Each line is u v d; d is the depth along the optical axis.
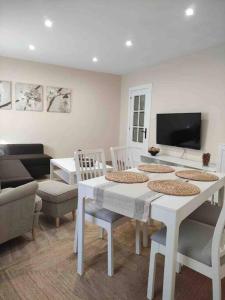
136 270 1.90
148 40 3.53
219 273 1.33
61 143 5.56
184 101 4.37
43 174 4.50
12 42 3.75
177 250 1.42
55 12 2.68
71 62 4.99
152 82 5.11
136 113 5.70
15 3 2.48
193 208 1.51
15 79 4.82
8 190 2.12
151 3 2.43
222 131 3.74
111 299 1.59
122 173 2.09
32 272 1.84
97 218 1.86
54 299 1.58
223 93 3.70
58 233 2.47
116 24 2.98
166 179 1.96
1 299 1.56
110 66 5.25
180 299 1.60
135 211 1.48
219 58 3.72
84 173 2.31
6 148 4.69
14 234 2.10
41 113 5.21
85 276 1.81
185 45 3.73
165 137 4.73
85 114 5.80
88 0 2.40
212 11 2.57
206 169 3.52
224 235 1.37
